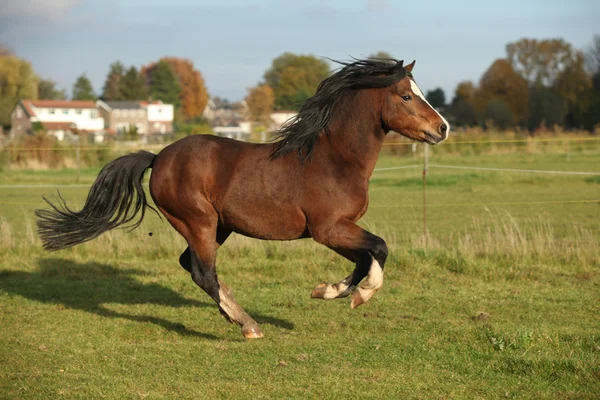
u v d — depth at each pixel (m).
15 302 7.75
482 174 23.00
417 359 5.54
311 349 5.89
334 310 7.32
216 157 5.96
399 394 4.74
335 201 5.67
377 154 5.89
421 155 26.50
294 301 7.70
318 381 5.02
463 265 9.13
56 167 25.05
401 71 5.79
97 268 9.58
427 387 4.88
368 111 5.80
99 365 5.50
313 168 5.72
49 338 6.30
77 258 10.23
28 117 76.44
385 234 11.54
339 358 5.61
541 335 5.96
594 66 59.59
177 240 10.82
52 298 8.01
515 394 4.70
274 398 4.69
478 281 8.57
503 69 59.19
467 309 7.27
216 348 5.97
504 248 9.78
